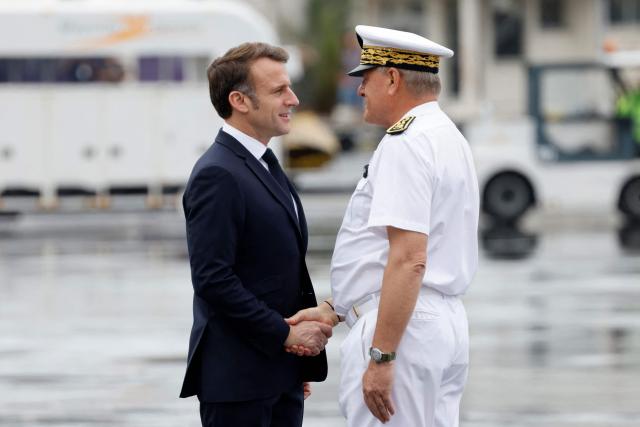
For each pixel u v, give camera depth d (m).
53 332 25.00
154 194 48.78
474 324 25.25
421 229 10.52
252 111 11.11
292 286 11.28
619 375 20.50
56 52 48.16
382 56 10.88
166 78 48.59
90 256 38.00
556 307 27.20
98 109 48.50
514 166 45.44
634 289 29.66
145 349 23.09
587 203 45.56
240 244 11.01
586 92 45.34
